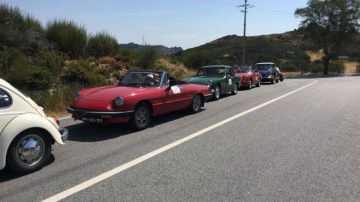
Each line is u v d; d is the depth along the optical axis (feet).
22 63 46.60
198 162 19.53
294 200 14.65
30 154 17.87
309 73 167.02
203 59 98.73
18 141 17.38
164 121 31.78
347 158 20.34
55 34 61.46
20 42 53.98
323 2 152.05
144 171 18.10
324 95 53.57
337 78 117.80
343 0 150.41
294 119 32.60
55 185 16.25
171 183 16.44
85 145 23.27
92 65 57.77
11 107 17.22
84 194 15.24
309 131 27.40
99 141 24.34
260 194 15.23
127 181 16.71
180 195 15.10
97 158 20.34
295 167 18.72
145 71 31.94
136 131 27.48
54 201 14.56
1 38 52.49
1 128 16.63
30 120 17.58
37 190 15.71
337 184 16.35
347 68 203.21
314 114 35.35
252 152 21.54
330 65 175.32
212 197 14.90
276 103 43.91
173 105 32.01
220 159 20.10
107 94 26.96
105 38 68.95
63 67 52.80
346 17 150.00
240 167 18.70
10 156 17.15
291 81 95.50
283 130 27.78
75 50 61.36
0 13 57.47
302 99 48.14
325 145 23.20
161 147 22.67
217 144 23.44
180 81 35.14
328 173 17.81
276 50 254.88
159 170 18.22
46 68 48.37
